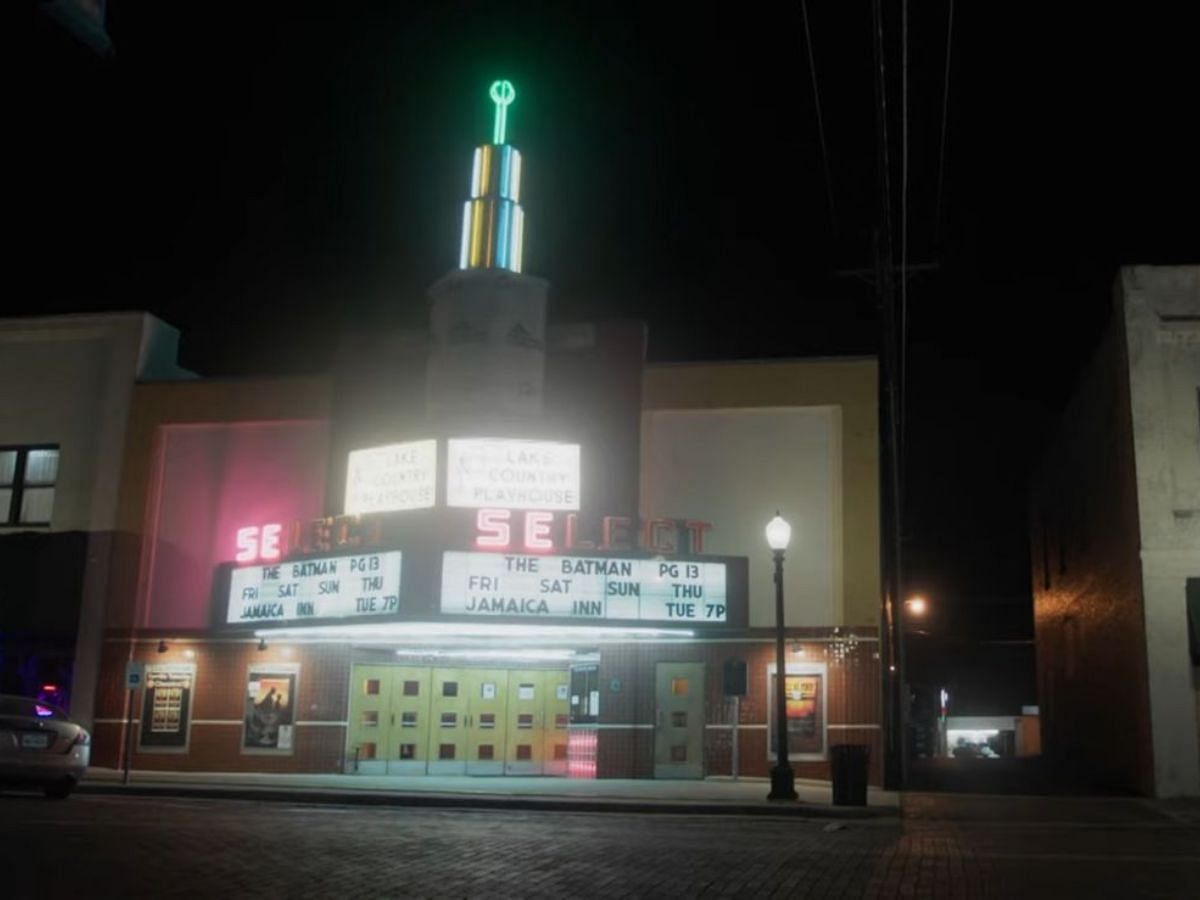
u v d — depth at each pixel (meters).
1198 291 24.28
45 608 28.02
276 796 20.98
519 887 10.45
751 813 19.34
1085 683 32.03
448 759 26.67
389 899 9.66
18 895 9.41
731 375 26.22
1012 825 18.12
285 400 28.17
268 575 25.70
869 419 25.61
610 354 26.38
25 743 18.66
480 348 26.16
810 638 24.95
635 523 24.16
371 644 26.39
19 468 29.27
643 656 25.38
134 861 11.34
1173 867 12.56
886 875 11.79
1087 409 30.00
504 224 27.30
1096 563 29.52
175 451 28.44
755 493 25.72
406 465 24.89
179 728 27.00
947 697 67.19
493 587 23.36
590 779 25.14
